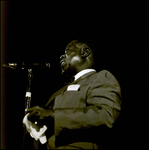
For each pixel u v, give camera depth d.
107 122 1.56
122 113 2.78
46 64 2.04
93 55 2.14
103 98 1.66
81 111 1.59
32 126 1.72
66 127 1.56
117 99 1.69
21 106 3.01
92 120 1.55
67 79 2.13
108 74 1.84
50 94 3.03
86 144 1.59
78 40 2.20
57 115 1.58
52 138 1.69
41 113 1.60
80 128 1.56
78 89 1.80
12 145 2.91
